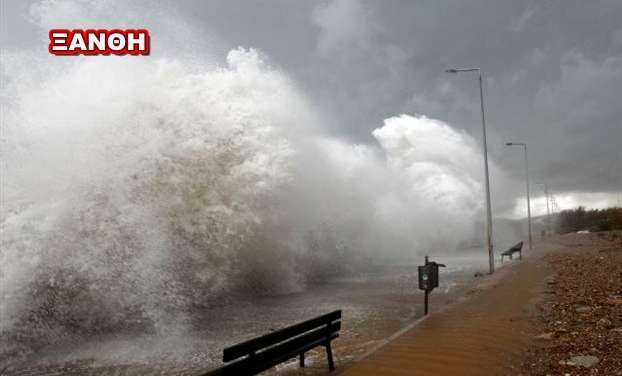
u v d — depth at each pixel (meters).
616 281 13.09
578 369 5.89
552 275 16.81
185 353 9.58
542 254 30.16
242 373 5.30
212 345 10.21
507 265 24.78
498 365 6.39
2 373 8.73
